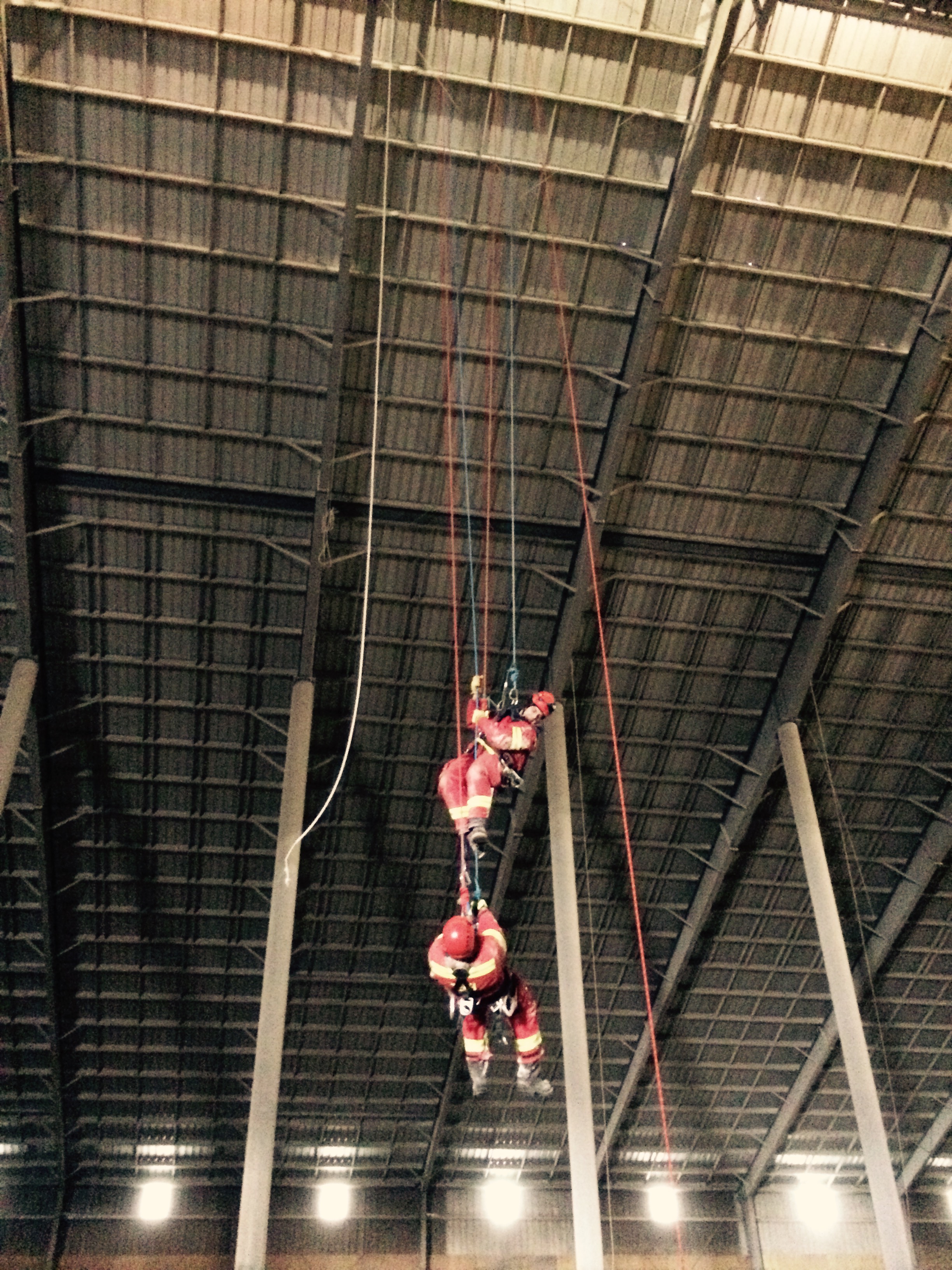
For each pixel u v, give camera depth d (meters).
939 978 29.16
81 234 17.89
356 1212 31.31
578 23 16.77
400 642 22.59
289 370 19.53
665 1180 33.22
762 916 27.55
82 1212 30.30
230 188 17.73
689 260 18.95
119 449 19.97
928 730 24.73
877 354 20.08
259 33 16.58
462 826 9.99
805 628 22.95
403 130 17.58
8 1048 27.81
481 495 21.19
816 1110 31.95
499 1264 31.23
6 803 23.34
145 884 25.17
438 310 19.28
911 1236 33.59
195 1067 28.88
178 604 21.64
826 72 17.28
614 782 25.09
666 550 22.00
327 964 27.36
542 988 28.70
